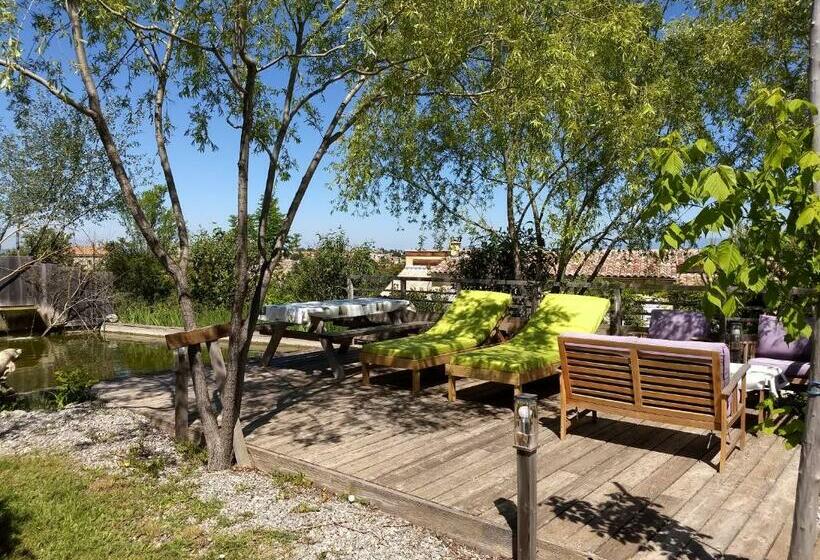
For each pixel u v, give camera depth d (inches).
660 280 516.4
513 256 441.4
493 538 126.6
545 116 232.5
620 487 148.1
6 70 139.7
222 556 126.0
